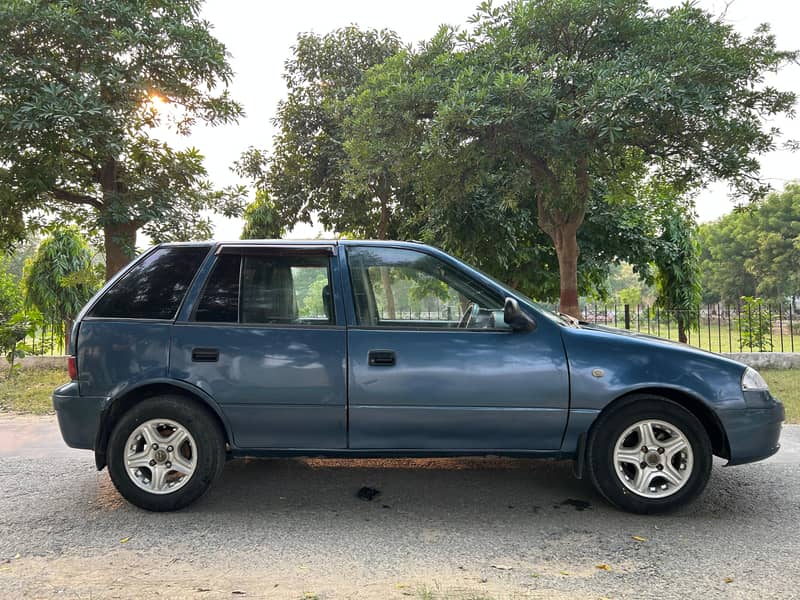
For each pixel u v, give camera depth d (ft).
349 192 38.17
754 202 29.81
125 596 8.93
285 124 51.11
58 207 38.22
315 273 13.20
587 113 24.94
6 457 17.25
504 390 12.27
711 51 25.84
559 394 12.26
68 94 30.42
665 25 27.22
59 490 14.21
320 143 49.88
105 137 31.48
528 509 12.84
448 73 28.14
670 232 45.19
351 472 15.58
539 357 12.37
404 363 12.41
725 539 11.16
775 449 12.50
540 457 12.65
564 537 11.28
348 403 12.43
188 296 13.01
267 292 13.10
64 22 30.45
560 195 29.35
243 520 12.23
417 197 36.40
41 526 11.89
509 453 12.53
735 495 13.76
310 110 50.01
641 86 23.50
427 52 30.35
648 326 40.88
